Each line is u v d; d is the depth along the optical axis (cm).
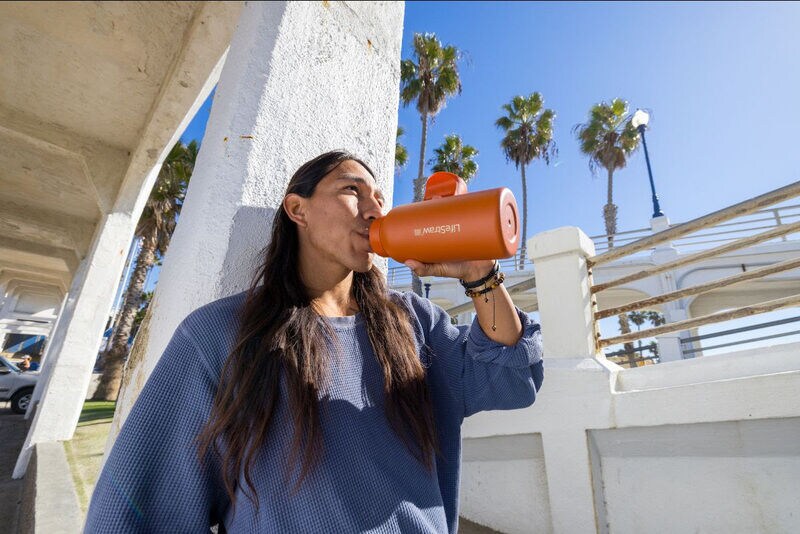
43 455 358
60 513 220
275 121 117
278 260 93
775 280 1059
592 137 2003
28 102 335
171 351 75
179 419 71
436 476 85
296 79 126
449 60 1739
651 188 1331
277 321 81
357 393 81
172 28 229
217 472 73
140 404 69
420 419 85
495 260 89
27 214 570
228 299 86
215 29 214
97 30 238
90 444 426
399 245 87
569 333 248
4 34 248
